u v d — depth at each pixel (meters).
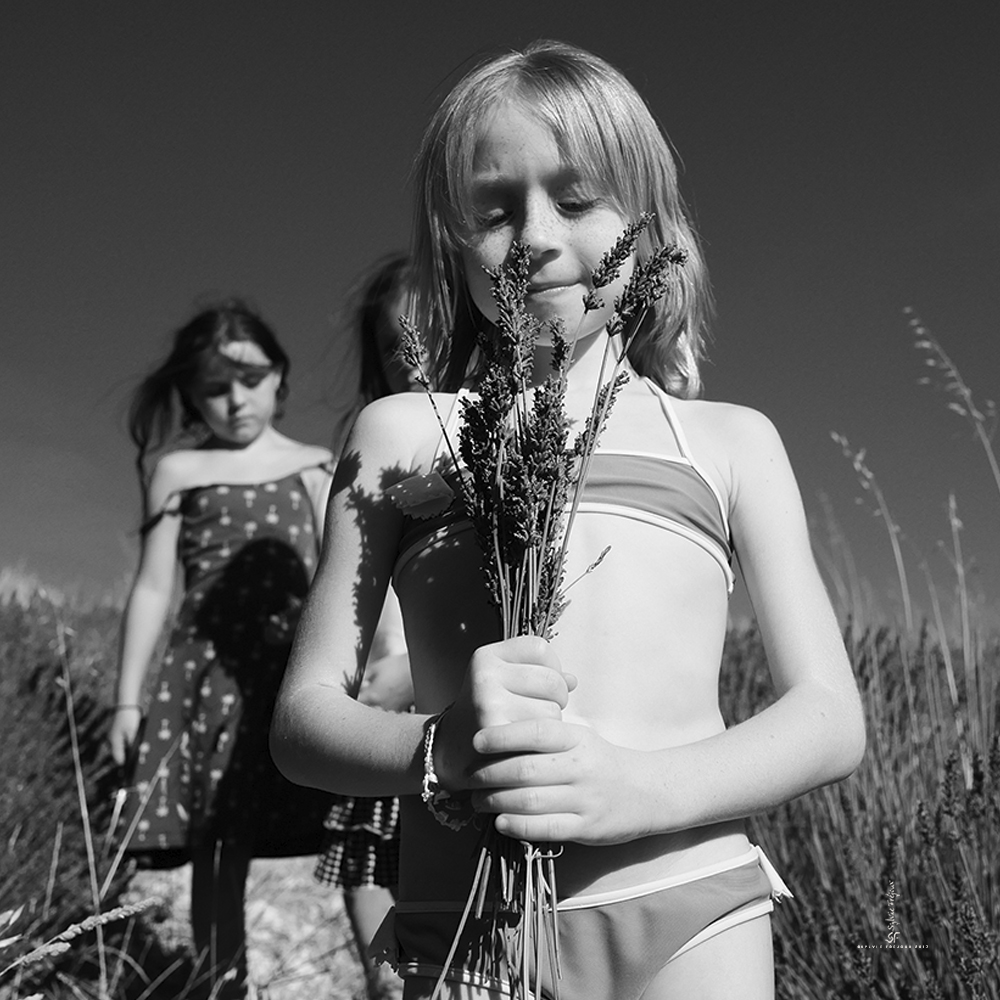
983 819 2.77
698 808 1.64
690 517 1.89
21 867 3.91
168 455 4.51
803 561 1.92
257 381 4.46
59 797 4.57
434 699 1.86
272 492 4.37
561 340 1.75
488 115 1.95
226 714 4.15
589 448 1.76
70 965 3.94
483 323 2.17
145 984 4.00
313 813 4.15
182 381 4.52
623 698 1.79
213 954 3.81
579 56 2.03
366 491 1.95
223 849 4.07
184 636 4.23
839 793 3.17
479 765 1.61
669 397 2.06
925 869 2.82
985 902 2.68
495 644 1.65
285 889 4.82
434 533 1.89
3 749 4.49
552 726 1.59
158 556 4.39
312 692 1.82
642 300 1.81
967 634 3.40
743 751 1.69
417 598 1.89
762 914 1.80
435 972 1.74
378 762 1.70
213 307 4.46
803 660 1.83
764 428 2.01
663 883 1.73
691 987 1.71
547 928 1.71
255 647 4.21
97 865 4.16
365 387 4.03
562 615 1.81
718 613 1.91
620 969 1.71
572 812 1.58
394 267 3.94
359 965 4.14
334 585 1.91
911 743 3.37
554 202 1.94
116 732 4.31
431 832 1.81
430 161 2.07
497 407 1.71
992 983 2.45
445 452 1.95
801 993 2.78
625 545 1.85
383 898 3.74
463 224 1.96
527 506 1.68
